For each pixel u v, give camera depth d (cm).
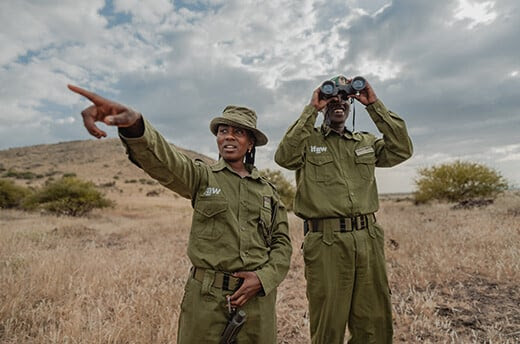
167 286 474
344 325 275
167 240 984
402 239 713
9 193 2412
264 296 207
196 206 208
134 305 403
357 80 286
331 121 301
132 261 621
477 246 627
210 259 196
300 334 356
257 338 202
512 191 2000
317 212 277
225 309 194
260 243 212
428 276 488
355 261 274
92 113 147
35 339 324
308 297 287
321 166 288
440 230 798
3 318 362
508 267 491
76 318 342
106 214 2225
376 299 282
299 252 693
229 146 220
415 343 320
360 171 292
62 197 2094
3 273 484
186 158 206
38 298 432
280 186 1892
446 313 382
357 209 276
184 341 195
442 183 1894
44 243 867
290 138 283
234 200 209
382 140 319
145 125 167
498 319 362
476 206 1364
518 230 721
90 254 708
